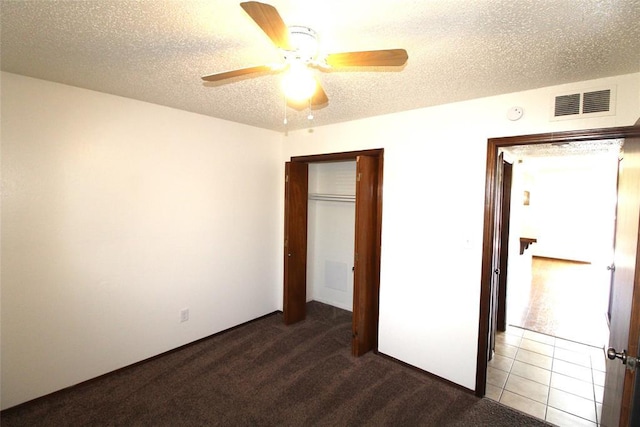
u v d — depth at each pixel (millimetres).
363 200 2900
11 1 1243
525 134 2205
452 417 2205
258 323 3682
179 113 2879
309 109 2779
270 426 2080
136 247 2674
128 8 1292
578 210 7930
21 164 2100
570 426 2156
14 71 2004
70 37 1555
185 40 1575
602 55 1640
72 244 2336
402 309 2852
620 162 2270
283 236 3971
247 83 2164
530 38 1491
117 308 2592
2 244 2062
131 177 2607
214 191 3207
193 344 3131
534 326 3861
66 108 2252
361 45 1601
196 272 3113
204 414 2174
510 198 3586
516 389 2572
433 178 2631
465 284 2486
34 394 2227
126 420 2102
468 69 1857
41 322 2232
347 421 2139
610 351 1477
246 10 1025
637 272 1353
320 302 4484
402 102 2521
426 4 1236
